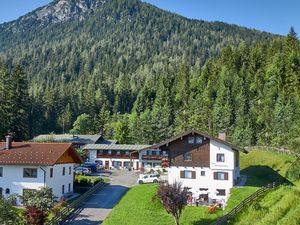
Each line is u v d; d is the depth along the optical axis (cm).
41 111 15762
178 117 15362
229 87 16425
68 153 6712
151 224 4888
